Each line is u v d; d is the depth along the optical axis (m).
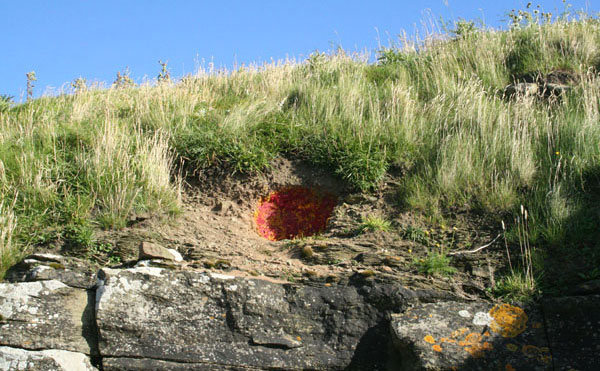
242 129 8.25
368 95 9.20
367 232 6.66
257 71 11.31
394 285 5.68
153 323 5.40
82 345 5.32
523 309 5.41
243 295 5.55
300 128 8.30
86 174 7.26
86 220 6.72
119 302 5.44
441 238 6.50
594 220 6.19
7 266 5.99
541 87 9.29
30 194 6.91
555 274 5.76
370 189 7.34
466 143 7.43
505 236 6.24
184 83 10.76
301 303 5.62
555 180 6.61
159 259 6.07
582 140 7.13
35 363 5.09
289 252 6.54
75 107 9.19
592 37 10.30
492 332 5.21
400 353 5.25
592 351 4.99
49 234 6.51
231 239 6.79
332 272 6.02
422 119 8.21
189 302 5.51
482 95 8.90
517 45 10.78
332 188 7.45
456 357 4.99
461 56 10.56
